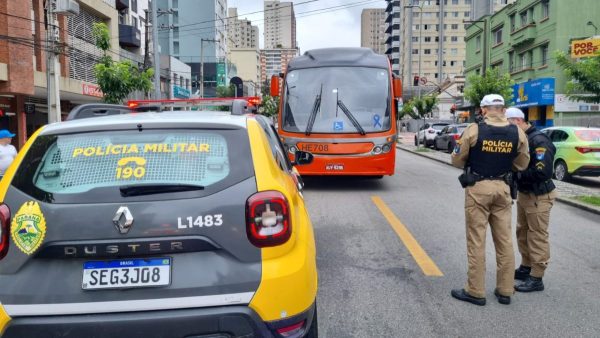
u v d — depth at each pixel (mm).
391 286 5070
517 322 4246
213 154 2891
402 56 115625
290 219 2809
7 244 2658
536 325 4191
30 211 2666
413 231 7441
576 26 29250
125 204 2658
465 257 6078
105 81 16344
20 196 2729
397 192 11180
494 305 4617
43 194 2719
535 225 4961
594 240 7137
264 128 3619
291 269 2740
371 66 10961
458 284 5133
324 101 10719
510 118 4848
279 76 11867
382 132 10562
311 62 11094
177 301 2598
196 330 2586
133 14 41656
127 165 2822
